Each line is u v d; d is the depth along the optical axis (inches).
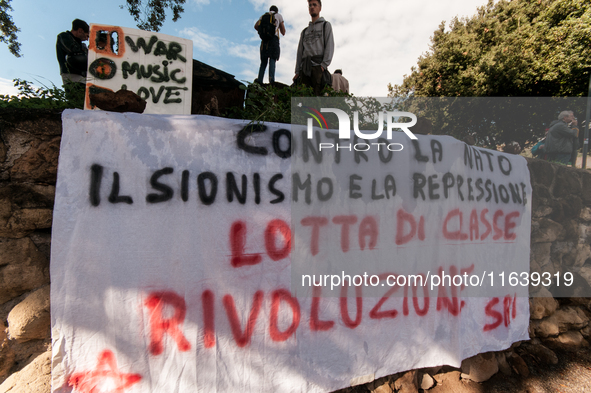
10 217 46.0
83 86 81.3
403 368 65.3
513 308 83.4
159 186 48.1
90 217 44.6
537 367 82.1
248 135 54.0
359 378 60.9
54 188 49.8
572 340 92.0
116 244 45.7
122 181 46.3
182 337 48.7
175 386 48.0
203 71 82.3
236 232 52.4
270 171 55.2
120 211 46.1
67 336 43.4
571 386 76.4
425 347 67.5
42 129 48.2
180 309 48.6
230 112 88.7
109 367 45.3
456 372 74.8
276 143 56.1
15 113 46.6
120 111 50.3
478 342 75.0
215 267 50.9
